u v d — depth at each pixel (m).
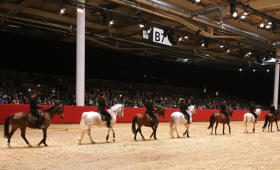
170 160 9.41
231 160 9.84
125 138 14.18
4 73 26.14
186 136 16.16
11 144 11.06
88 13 22.41
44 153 9.70
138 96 32.09
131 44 32.19
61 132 14.92
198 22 21.12
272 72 47.38
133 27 26.05
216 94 44.81
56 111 11.32
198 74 47.44
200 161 9.45
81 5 17.03
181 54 36.69
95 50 33.78
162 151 11.02
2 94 21.59
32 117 10.41
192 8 19.80
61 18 23.12
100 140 13.18
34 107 10.55
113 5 20.80
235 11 16.67
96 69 34.78
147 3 16.86
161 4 17.58
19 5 19.05
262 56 30.27
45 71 29.81
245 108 38.69
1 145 10.77
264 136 17.84
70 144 11.72
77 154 9.80
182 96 39.56
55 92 25.34
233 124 26.03
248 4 18.34
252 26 25.45
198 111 26.47
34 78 27.58
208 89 49.25
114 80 36.97
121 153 10.32
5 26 24.23
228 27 22.61
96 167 8.16
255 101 49.59
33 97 10.57
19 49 27.67
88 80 32.81
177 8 18.75
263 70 47.88
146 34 19.12
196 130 19.52
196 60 40.97
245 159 10.12
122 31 27.53
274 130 22.48
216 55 36.00
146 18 23.67
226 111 18.31
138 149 11.26
